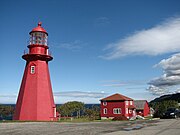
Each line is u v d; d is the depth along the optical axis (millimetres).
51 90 39250
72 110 77312
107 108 66875
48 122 31156
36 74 37250
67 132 17641
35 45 37750
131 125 24000
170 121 28094
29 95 36375
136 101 81812
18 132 17766
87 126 23344
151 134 15367
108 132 17438
